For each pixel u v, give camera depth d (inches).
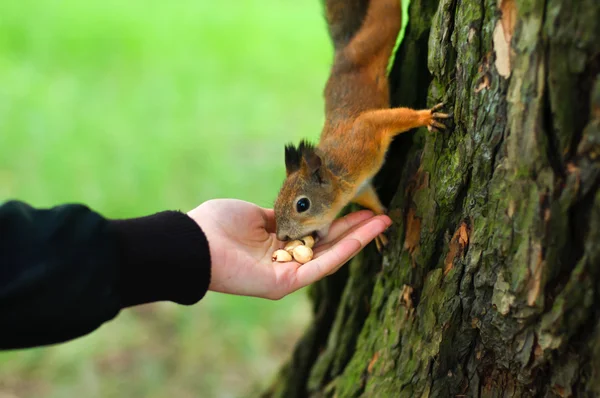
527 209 35.2
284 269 39.3
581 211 34.7
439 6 37.8
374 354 40.9
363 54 42.9
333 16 44.9
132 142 69.6
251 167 66.2
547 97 34.6
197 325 54.6
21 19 93.9
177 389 51.3
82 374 51.6
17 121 71.4
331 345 44.4
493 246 36.2
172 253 37.3
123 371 52.0
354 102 42.7
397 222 40.4
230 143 70.8
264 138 71.9
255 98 80.0
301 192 41.4
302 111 77.4
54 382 51.3
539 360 35.9
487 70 36.0
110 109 75.9
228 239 39.6
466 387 38.2
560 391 36.0
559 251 35.0
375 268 42.6
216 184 63.1
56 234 35.8
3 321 34.8
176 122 74.4
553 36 34.2
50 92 77.9
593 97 34.1
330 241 41.9
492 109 35.9
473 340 37.7
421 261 39.1
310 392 44.8
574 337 35.5
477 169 36.5
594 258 34.6
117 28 94.9
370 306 42.8
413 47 40.9
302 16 105.2
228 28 98.3
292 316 55.8
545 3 34.3
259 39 95.4
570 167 34.6
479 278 36.8
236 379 51.8
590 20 33.8
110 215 59.0
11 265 35.1
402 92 41.7
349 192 41.9
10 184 61.5
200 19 101.1
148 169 64.6
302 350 46.4
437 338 38.2
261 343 53.9
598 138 34.1
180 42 92.9
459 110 37.2
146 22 98.3
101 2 104.3
